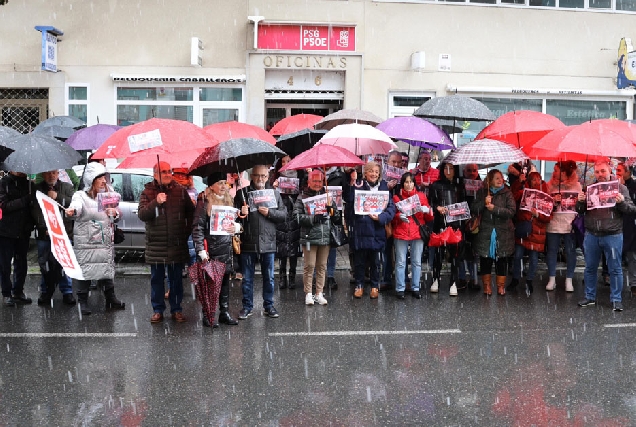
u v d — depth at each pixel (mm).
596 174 9281
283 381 6230
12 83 16719
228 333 7949
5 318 8617
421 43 17609
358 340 7641
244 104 17156
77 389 6020
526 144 11414
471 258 10641
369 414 5453
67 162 8469
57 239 6445
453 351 7219
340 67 17281
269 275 8773
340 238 9508
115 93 16922
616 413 5484
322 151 9203
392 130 10617
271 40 17047
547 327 8289
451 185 10297
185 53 16953
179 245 8430
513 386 6121
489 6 17828
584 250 9531
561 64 18188
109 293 9203
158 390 5996
